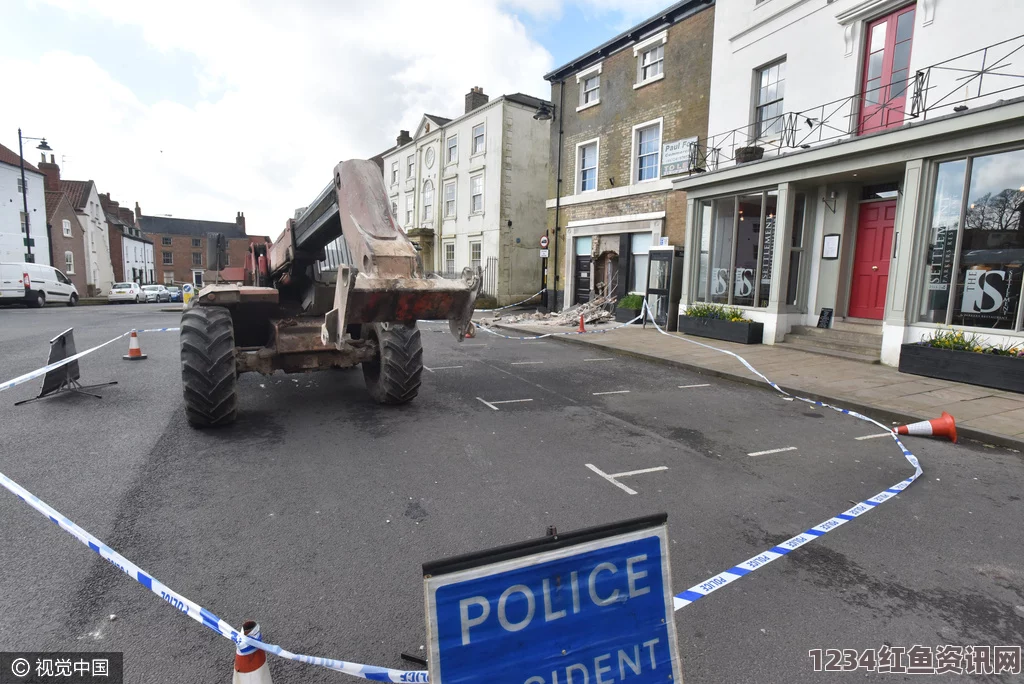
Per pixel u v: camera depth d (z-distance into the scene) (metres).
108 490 3.74
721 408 6.39
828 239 10.58
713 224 12.41
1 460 4.26
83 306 25.05
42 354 9.00
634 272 16.33
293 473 4.14
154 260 67.44
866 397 6.59
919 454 4.83
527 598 1.47
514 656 1.45
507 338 12.65
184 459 4.37
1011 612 2.58
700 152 13.47
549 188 19.56
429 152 27.38
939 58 8.52
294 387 7.04
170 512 3.44
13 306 22.77
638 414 6.08
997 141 7.23
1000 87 7.79
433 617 1.36
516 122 22.42
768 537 3.28
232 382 5.01
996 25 7.82
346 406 6.13
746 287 11.73
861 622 2.48
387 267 4.08
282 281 6.82
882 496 3.88
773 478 4.22
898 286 8.51
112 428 5.12
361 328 6.46
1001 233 7.45
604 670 1.57
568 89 18.44
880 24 9.48
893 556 3.07
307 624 2.40
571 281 18.72
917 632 2.42
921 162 8.12
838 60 10.07
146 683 2.03
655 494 3.89
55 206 35.66
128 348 10.02
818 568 2.93
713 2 13.28
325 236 5.61
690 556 3.04
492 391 7.05
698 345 10.86
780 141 10.52
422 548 3.06
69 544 2.99
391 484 3.97
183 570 2.79
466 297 4.29
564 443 5.00
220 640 2.28
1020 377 6.75
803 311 11.11
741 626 2.45
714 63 12.78
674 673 1.67
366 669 1.71
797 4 10.73
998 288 7.51
